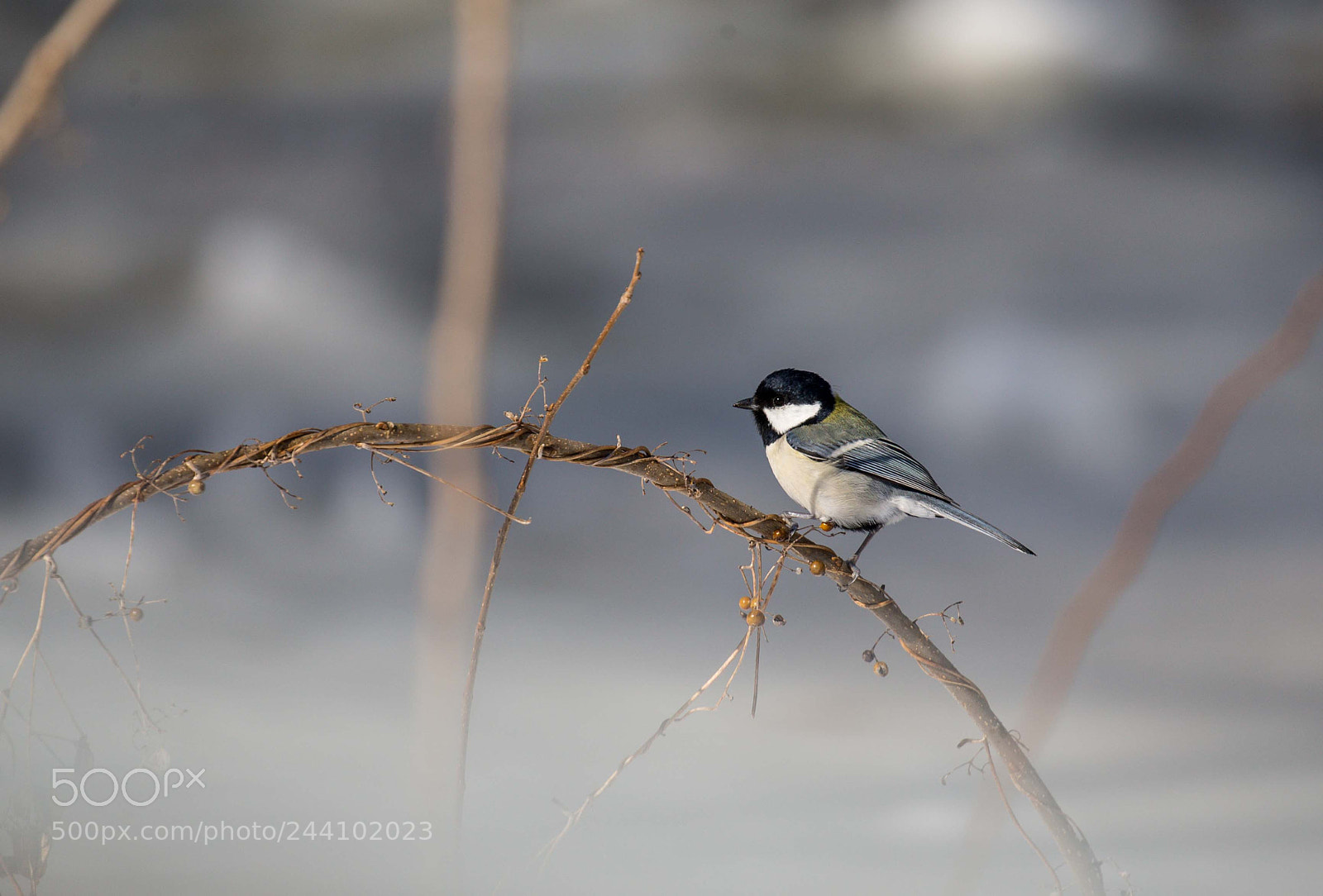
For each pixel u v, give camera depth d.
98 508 3.51
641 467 4.11
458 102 2.99
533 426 3.76
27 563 3.49
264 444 3.62
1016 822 4.27
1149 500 2.85
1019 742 4.32
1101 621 2.91
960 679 4.30
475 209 3.07
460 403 3.05
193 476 3.57
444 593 3.48
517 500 3.65
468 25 2.96
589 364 3.69
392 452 3.62
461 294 3.00
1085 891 4.28
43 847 3.46
